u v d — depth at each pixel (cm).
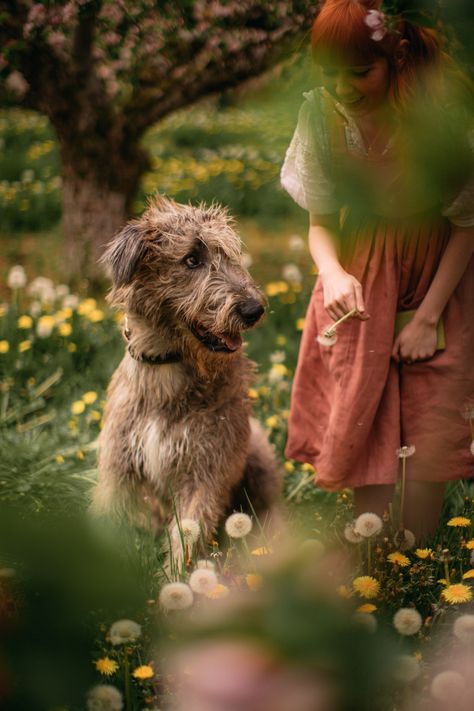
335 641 77
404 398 307
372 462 307
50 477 405
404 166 118
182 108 708
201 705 70
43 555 77
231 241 338
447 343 297
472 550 287
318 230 303
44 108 711
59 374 524
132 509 358
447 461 303
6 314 592
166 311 330
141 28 462
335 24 181
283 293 678
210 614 80
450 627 251
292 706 70
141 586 82
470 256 286
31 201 1095
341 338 301
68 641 79
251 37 388
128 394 347
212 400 339
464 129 113
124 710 222
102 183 755
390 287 294
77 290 777
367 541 286
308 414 331
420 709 183
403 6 145
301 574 83
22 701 78
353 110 222
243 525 274
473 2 115
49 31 476
